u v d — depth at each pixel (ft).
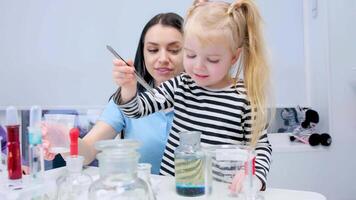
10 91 5.78
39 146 2.41
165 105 3.11
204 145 2.61
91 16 5.86
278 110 6.10
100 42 5.89
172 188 2.42
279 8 6.10
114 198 1.64
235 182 2.21
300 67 6.23
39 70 5.81
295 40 6.19
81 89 5.88
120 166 1.69
